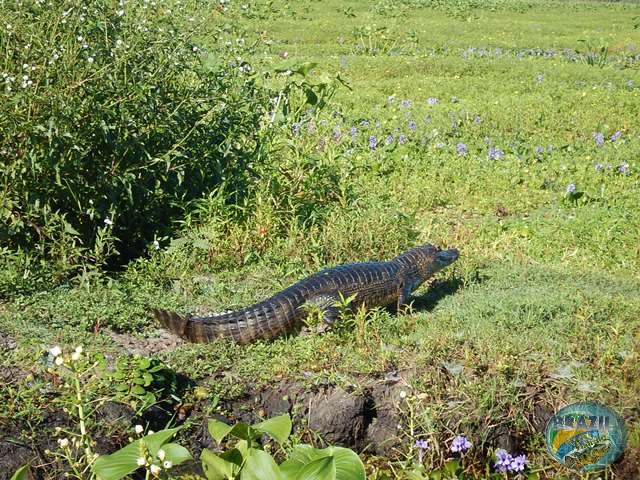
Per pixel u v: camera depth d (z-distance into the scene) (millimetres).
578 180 11469
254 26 19641
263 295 7371
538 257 8836
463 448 5520
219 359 6188
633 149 13086
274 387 5961
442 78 18375
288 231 8312
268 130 9242
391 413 5914
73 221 7707
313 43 22312
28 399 5367
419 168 11641
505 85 17828
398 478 5258
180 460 3602
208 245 7926
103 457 3566
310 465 3369
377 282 7094
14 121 7180
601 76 19156
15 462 5051
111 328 6531
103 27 8078
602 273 8328
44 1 7875
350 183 9633
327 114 13445
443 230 9367
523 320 6840
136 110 7875
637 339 6480
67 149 7340
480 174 11484
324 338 6426
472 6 32656
